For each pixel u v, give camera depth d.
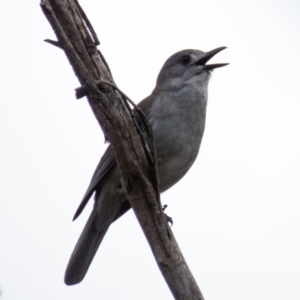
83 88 7.83
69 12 7.77
